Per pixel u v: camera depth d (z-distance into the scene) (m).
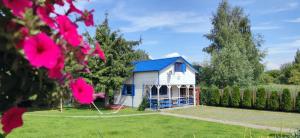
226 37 39.41
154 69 24.84
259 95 24.70
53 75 1.30
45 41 1.19
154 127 14.61
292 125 15.73
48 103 1.55
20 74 1.39
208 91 28.28
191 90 28.56
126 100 27.72
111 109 24.78
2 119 1.39
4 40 1.26
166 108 25.38
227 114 21.34
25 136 11.61
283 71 49.12
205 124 15.87
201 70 33.84
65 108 24.72
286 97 23.14
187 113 22.00
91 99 1.51
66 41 1.38
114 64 22.97
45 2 1.54
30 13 1.24
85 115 19.98
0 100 1.45
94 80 22.33
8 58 1.37
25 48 1.16
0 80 1.40
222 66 30.77
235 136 11.95
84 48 1.54
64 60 1.39
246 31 41.62
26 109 1.48
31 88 1.45
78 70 1.53
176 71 26.27
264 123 16.53
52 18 1.47
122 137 11.85
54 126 14.44
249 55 38.22
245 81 30.52
